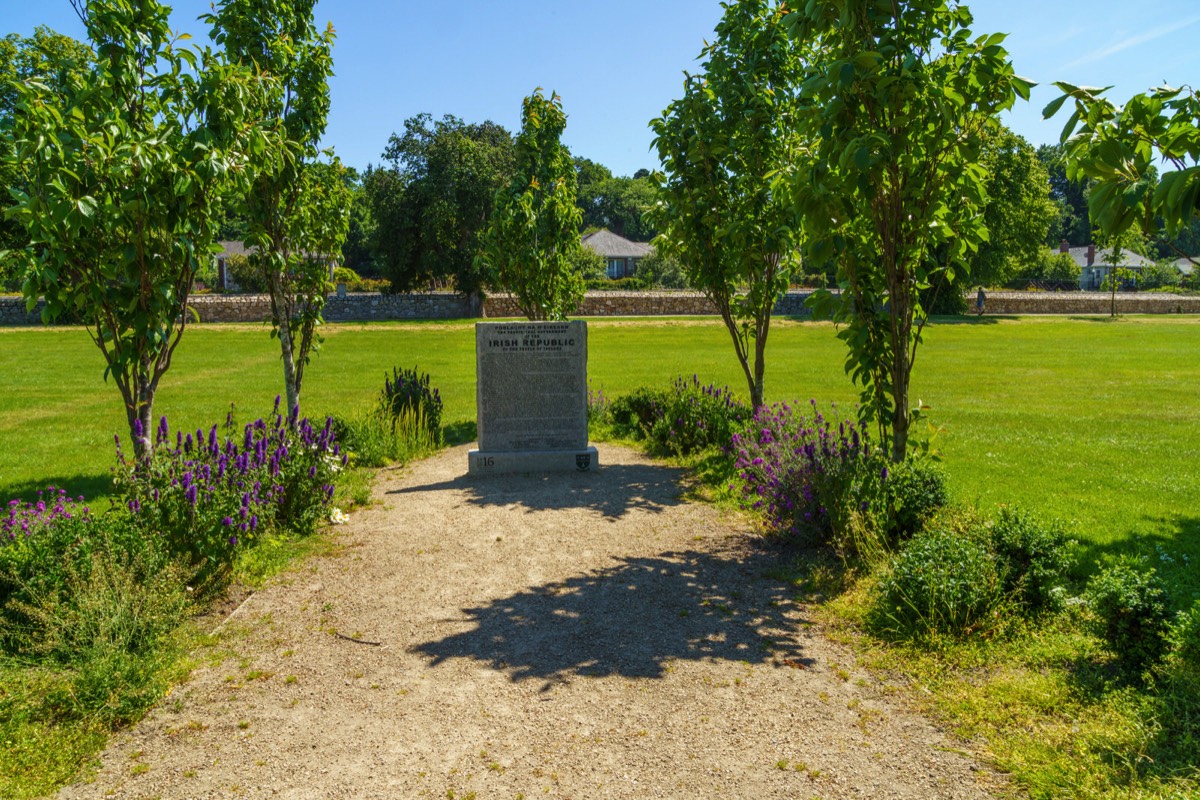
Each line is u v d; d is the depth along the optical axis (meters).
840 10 5.12
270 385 18.02
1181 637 3.73
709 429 10.53
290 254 9.77
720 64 9.20
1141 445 10.78
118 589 4.35
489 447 9.59
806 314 48.72
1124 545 6.23
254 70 8.48
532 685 4.14
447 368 22.52
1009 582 4.81
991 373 20.88
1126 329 39.78
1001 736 3.54
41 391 16.73
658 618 5.03
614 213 114.69
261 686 4.12
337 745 3.56
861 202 5.72
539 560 6.19
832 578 5.59
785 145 9.25
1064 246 100.00
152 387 6.07
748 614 5.08
